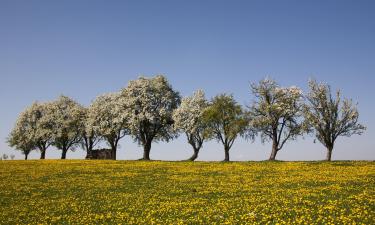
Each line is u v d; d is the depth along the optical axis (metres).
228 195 31.58
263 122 70.56
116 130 86.06
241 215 23.48
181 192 34.16
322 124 66.19
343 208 23.56
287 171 46.47
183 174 46.59
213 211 25.08
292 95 72.12
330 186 32.78
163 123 84.12
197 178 42.88
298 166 51.44
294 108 70.88
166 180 41.94
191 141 80.94
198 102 82.75
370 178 37.41
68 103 107.31
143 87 84.25
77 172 49.19
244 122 72.12
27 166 55.88
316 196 28.41
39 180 42.97
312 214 22.42
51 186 38.94
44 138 102.00
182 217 24.12
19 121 104.25
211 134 74.56
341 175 40.69
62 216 26.09
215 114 74.50
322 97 66.50
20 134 104.88
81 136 101.50
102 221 24.06
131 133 83.75
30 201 31.77
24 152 107.19
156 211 26.14
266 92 73.44
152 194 33.50
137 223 23.05
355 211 22.22
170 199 30.89
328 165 52.28
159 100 85.19
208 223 22.09
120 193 34.47
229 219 22.56
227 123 74.94
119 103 83.94
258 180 39.84
